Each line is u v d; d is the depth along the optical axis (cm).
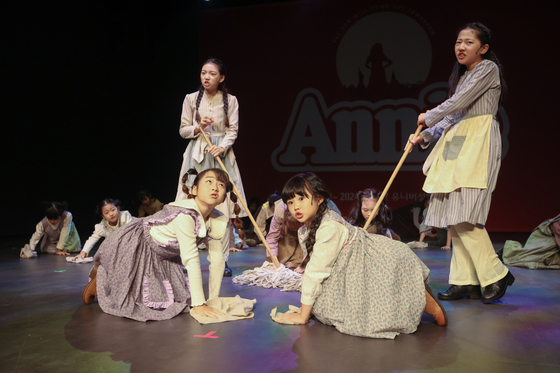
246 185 690
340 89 657
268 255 287
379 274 155
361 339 146
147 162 702
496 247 439
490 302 196
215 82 276
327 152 661
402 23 632
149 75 685
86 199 615
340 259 160
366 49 646
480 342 143
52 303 199
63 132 573
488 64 194
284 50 677
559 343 142
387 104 638
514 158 586
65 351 135
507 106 586
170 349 136
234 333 152
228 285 239
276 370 120
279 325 161
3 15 489
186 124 283
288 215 274
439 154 207
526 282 250
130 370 120
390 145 638
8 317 175
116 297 180
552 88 572
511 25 586
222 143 271
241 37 692
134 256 183
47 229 385
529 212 581
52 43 546
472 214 190
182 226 171
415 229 618
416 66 629
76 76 580
